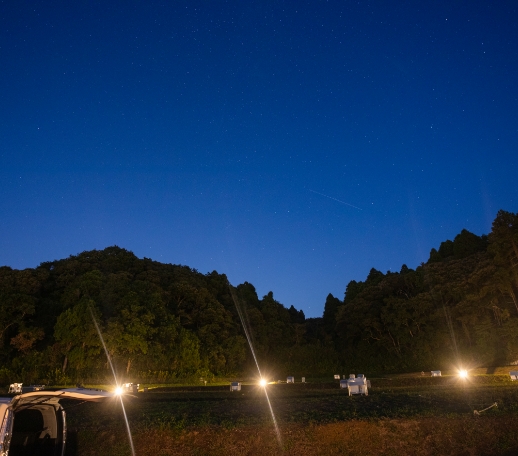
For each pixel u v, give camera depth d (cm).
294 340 6631
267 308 6875
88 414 1336
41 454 837
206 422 1148
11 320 3978
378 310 5984
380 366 5469
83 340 3750
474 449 1057
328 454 1037
